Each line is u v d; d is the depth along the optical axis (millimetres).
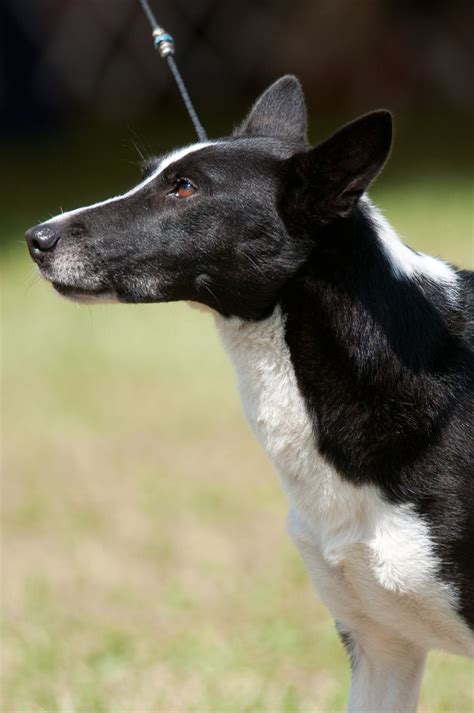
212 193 7285
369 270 7109
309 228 7137
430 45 29828
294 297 7125
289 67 30734
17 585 12102
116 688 9578
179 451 15602
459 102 30109
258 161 7289
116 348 19750
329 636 10391
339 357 7004
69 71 31562
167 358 19125
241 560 12445
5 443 16219
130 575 12305
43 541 13227
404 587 7016
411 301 7121
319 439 7059
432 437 6910
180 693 9453
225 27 30875
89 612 11375
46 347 19938
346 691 9289
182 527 13406
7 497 14438
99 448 15852
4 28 31000
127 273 7469
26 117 31938
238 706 9164
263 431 7270
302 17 30188
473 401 6996
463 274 7520
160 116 31625
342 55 30141
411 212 22969
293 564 12117
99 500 14266
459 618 7039
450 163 26281
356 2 29625
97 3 30688
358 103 30250
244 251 7215
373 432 6930
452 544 6891
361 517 7074
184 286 7461
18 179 28594
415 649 7590
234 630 10688
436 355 7047
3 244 24250
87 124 32125
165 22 30688
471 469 6895
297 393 7086
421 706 9117
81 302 7664
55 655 10242
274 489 14211
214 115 30734
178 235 7355
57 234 7512
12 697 9508
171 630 10828
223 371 18422
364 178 7000
